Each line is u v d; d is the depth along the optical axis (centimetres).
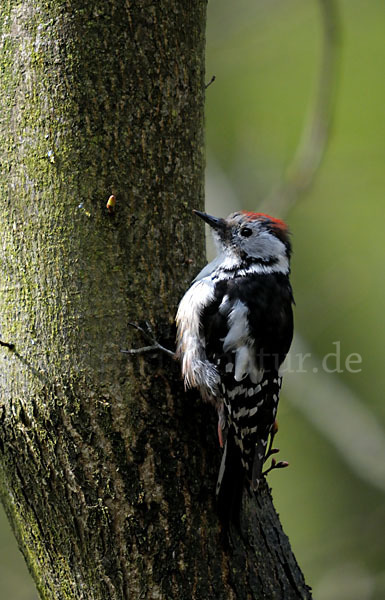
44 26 710
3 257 733
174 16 748
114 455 714
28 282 723
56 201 718
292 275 1891
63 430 709
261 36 1961
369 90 1905
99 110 720
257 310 884
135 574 708
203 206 817
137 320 741
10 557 1542
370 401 1817
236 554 745
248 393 846
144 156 741
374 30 1927
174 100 756
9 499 742
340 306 1858
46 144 716
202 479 747
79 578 712
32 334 720
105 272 728
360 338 1838
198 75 783
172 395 753
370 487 1773
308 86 1936
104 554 707
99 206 725
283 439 1852
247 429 837
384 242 1888
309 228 1925
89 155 719
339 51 1430
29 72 714
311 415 1694
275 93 1947
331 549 1623
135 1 724
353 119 1912
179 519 726
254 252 925
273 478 1833
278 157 1875
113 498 709
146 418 732
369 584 1473
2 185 730
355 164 1916
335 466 1820
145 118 739
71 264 720
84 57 712
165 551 716
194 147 784
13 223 727
